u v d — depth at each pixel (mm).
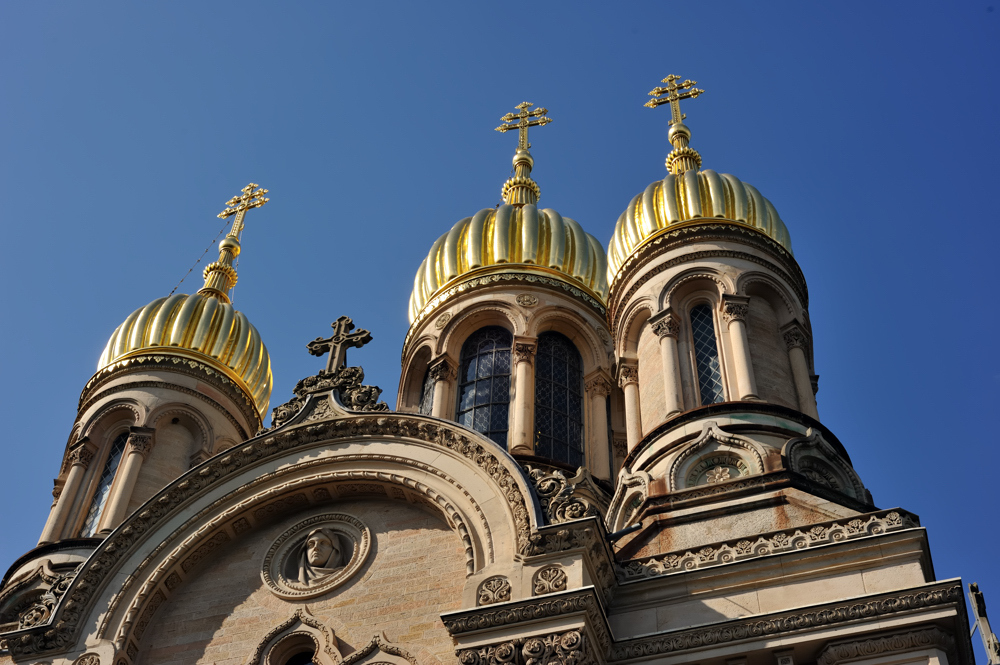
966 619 21531
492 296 37344
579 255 38531
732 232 32188
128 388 36344
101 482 35281
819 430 27484
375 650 23078
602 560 22906
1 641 24875
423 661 22656
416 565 24250
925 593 20891
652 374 30328
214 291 41219
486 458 24656
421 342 37719
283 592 24781
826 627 21125
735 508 25094
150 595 25031
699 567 23375
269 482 26250
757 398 28344
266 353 39531
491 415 35531
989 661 22031
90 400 36812
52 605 25312
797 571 22609
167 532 25969
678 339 30500
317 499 26219
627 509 27281
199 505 26312
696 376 29766
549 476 24047
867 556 22359
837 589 22141
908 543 22250
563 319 37188
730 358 29562
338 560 25172
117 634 24469
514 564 22672
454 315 37281
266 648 23859
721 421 27438
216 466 26656
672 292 31359
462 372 36781
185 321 37781
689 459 27078
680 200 33062
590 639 21234
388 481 25391
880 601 21016
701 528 25047
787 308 31281
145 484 34469
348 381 27875
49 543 32688
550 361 36719
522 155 42906
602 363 36531
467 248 38531
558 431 35094
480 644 21312
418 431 25766
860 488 26625
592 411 35625
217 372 37375
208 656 24172
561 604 21328
